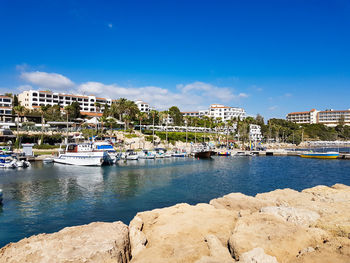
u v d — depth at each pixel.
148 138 116.38
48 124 112.56
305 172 59.09
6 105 136.12
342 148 170.12
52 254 10.95
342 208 17.75
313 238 12.77
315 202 20.28
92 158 64.75
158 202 31.88
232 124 178.00
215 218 17.97
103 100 175.62
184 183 43.78
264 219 15.26
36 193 35.97
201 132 156.62
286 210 16.88
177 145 125.62
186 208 20.70
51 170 57.47
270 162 81.12
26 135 94.56
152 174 52.81
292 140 190.75
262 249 11.11
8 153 73.12
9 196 34.28
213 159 89.38
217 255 12.27
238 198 22.44
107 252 11.20
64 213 27.48
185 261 11.88
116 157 71.38
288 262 10.99
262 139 192.38
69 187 39.88
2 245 19.98
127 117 120.31
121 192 36.78
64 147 92.44
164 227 16.64
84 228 13.85
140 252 13.47
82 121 132.25
